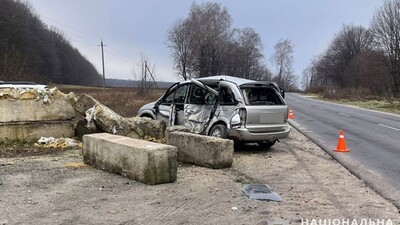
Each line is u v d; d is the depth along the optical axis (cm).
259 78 10950
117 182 737
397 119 2372
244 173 853
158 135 1230
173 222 537
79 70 11950
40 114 1183
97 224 525
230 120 1064
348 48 12094
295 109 3488
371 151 1166
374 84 7850
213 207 604
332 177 825
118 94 3778
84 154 893
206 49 8756
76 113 1262
